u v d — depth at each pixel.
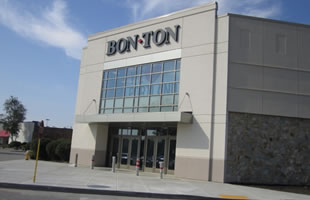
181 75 19.11
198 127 17.78
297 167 17.09
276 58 17.89
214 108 17.47
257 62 17.70
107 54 23.70
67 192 10.91
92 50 24.97
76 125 24.69
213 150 17.05
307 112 17.66
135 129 22.22
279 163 16.98
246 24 18.03
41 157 28.20
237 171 16.58
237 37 17.84
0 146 64.75
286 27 18.31
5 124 66.62
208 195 11.62
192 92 18.44
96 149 22.78
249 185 16.06
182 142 18.27
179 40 19.67
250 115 17.23
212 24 18.38
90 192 11.05
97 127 23.00
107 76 23.53
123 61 22.58
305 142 17.44
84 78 25.05
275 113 17.38
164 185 13.82
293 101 17.64
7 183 11.12
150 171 20.45
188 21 19.50
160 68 20.44
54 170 17.77
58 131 59.88
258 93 17.42
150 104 20.44
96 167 21.98
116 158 22.78
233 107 17.11
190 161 17.70
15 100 68.31
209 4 18.73
